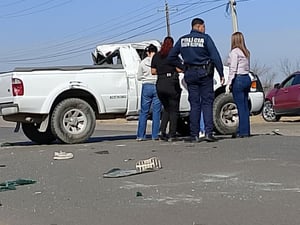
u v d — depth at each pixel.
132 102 12.69
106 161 9.01
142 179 7.52
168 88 11.18
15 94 11.86
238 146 9.93
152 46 11.71
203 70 10.45
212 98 10.70
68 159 9.41
